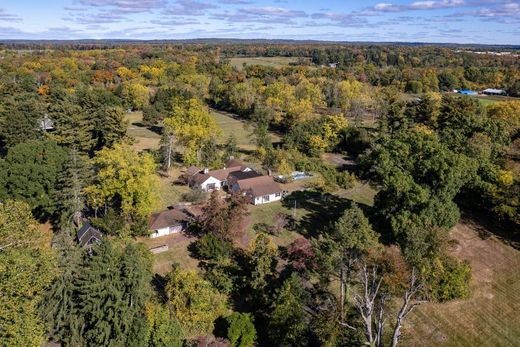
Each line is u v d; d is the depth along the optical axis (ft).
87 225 162.71
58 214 177.88
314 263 133.49
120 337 103.55
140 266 111.04
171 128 260.21
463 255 160.45
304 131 304.09
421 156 175.94
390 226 159.63
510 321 127.54
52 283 105.50
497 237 173.27
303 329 111.34
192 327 118.11
